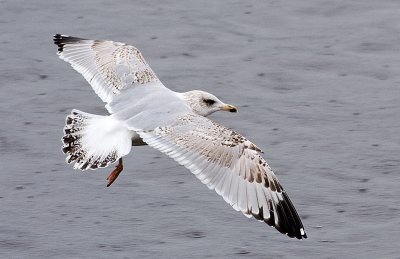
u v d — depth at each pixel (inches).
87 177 678.5
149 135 446.9
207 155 437.1
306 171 685.3
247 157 437.4
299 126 746.8
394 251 593.0
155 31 902.4
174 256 590.6
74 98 792.3
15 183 676.1
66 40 525.3
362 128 744.3
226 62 848.3
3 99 793.6
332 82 816.3
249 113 766.5
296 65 842.8
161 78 821.2
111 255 594.2
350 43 880.9
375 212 635.5
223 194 432.5
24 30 908.6
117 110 466.9
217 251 593.6
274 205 434.3
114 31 903.1
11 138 735.1
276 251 593.3
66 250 601.0
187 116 450.3
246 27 910.4
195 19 924.0
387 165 692.7
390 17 925.8
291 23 920.3
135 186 665.6
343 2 956.6
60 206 647.8
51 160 703.7
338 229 618.5
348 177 677.9
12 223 631.2
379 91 800.3
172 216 630.5
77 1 964.0
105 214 636.1
